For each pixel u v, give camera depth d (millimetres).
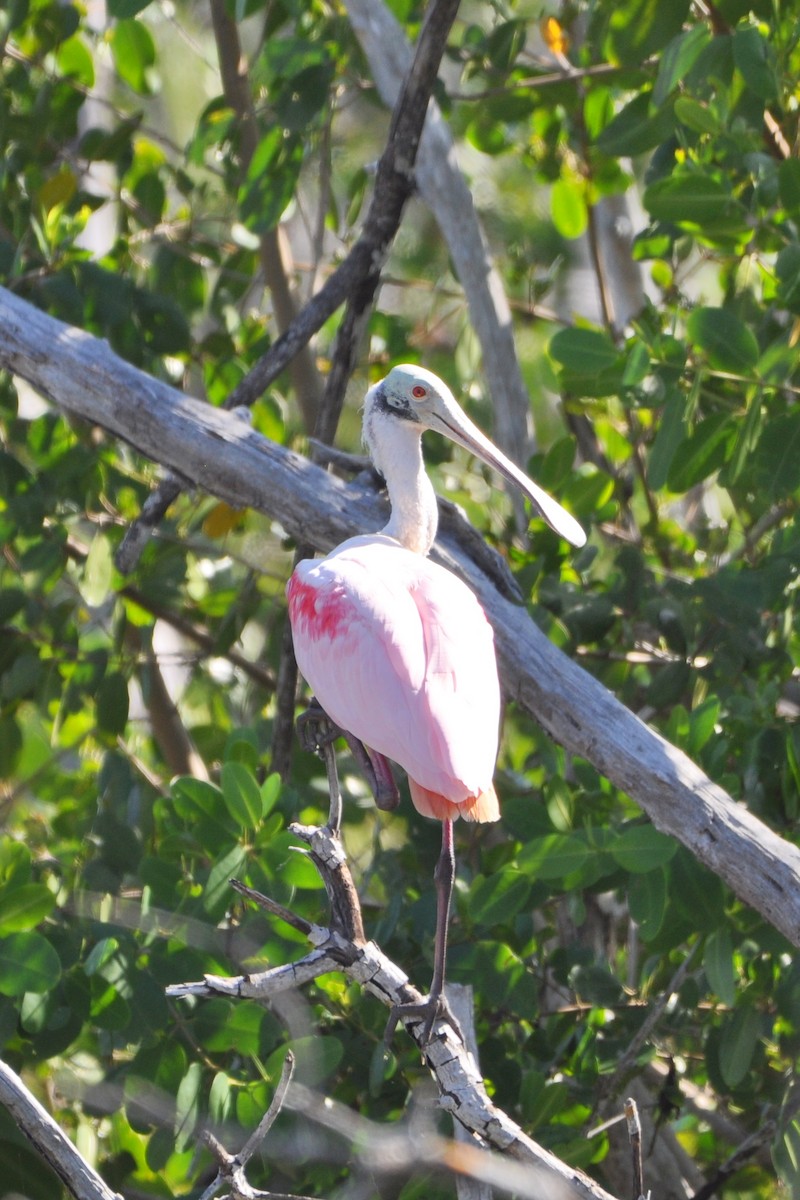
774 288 10430
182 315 12172
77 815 11172
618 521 13031
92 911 9039
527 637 8820
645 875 8492
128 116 14352
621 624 11141
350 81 13641
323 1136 8266
